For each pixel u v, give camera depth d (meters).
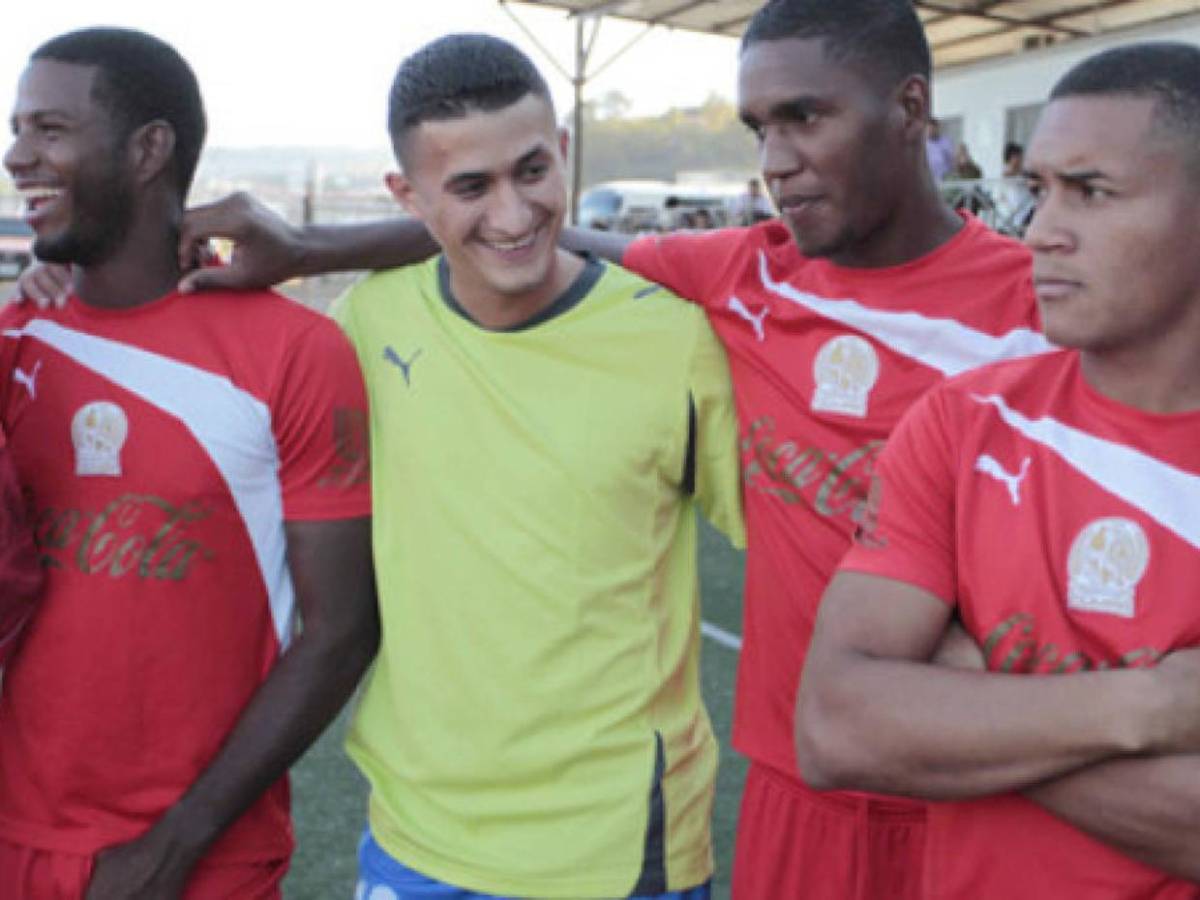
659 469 1.78
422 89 1.62
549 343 1.75
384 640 1.78
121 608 1.67
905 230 1.82
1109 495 1.25
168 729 1.71
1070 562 1.25
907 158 1.79
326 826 3.28
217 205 1.71
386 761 1.77
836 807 1.85
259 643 1.77
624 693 1.71
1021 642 1.26
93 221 1.66
